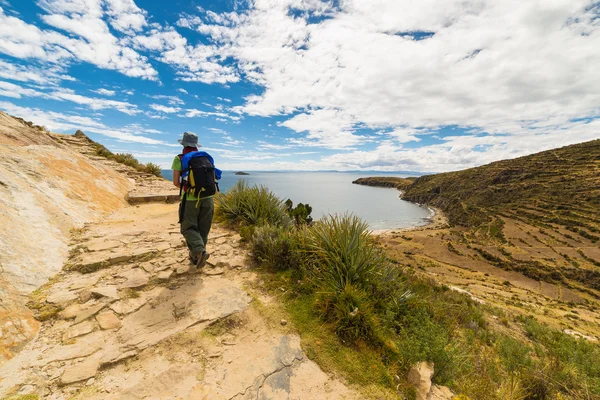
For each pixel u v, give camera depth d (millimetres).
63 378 1945
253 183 6734
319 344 2648
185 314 2852
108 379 2004
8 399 1710
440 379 2820
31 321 2447
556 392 3885
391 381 2367
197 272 3771
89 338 2385
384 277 3797
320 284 3512
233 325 2787
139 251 4098
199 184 3449
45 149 6555
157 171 13734
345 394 2150
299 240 4355
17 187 4297
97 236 4531
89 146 14992
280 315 3029
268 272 3994
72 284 3129
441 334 3166
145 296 3105
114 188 7656
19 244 3244
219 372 2193
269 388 2098
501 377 3980
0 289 2537
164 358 2270
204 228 3789
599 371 4895
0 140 5824
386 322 3113
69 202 5266
